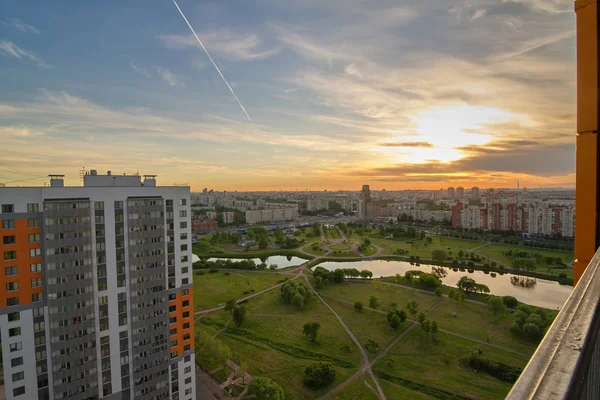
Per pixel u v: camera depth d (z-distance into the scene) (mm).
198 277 122000
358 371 59344
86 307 39188
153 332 44031
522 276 120125
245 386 56031
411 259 147250
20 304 35562
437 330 71250
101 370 40406
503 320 80750
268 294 102438
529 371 3373
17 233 35344
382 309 87938
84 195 39031
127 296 42125
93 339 39719
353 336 72938
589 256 10039
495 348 66938
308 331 69875
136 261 42469
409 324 78500
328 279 113062
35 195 36312
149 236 43375
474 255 148125
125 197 41688
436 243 181000
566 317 4473
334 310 88625
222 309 90000
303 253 164625
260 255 161500
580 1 10258
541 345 3924
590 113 10000
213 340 63906
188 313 47594
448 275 126125
